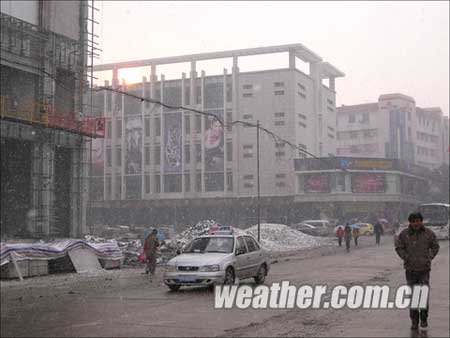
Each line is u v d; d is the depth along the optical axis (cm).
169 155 7525
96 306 1248
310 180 6838
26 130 3056
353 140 10069
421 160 10288
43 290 1600
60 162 3444
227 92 7344
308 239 4500
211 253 1516
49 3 3316
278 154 7081
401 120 9731
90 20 3566
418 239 899
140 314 1116
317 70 7919
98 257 2330
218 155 7294
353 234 4050
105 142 7881
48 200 3138
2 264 1873
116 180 7794
